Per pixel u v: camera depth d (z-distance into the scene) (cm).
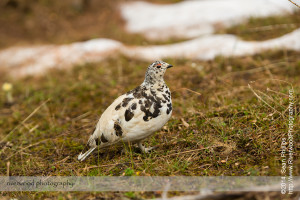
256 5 1912
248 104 930
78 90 1341
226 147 744
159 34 1909
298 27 1548
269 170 641
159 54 1569
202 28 1850
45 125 1097
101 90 1312
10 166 842
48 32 2152
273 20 1703
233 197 562
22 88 1477
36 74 1628
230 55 1417
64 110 1195
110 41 1767
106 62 1595
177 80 1240
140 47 1734
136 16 2147
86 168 750
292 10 1769
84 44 1767
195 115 934
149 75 721
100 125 743
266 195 563
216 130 816
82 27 2181
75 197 650
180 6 2136
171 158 746
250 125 815
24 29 2166
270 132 746
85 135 978
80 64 1609
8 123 1163
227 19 1853
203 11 1978
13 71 1703
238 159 701
